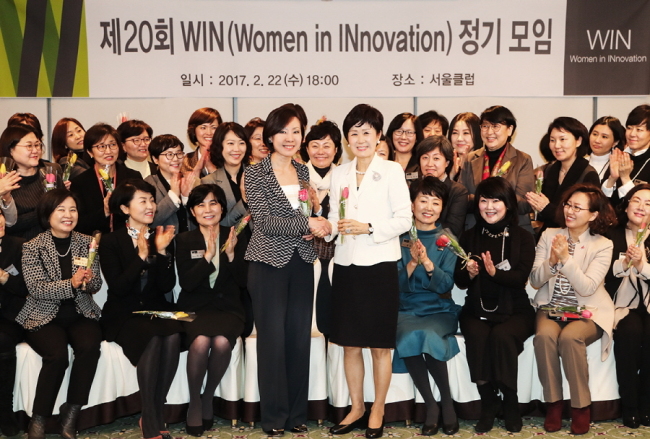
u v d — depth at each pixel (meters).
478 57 5.04
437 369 3.07
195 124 4.23
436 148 3.53
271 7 5.00
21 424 3.09
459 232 3.51
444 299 3.33
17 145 3.50
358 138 2.91
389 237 2.87
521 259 3.21
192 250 3.26
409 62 5.05
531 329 3.20
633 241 3.39
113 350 3.13
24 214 3.52
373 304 2.89
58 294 3.05
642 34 5.02
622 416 3.20
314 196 3.05
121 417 3.35
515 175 3.83
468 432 3.09
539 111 5.25
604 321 3.17
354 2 5.01
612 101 5.23
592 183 3.67
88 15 4.96
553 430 3.09
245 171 3.00
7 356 2.99
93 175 3.81
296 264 2.98
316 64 5.05
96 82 5.01
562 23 5.01
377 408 3.03
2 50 4.94
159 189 3.79
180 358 3.20
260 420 3.17
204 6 4.99
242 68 5.04
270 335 2.96
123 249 3.21
